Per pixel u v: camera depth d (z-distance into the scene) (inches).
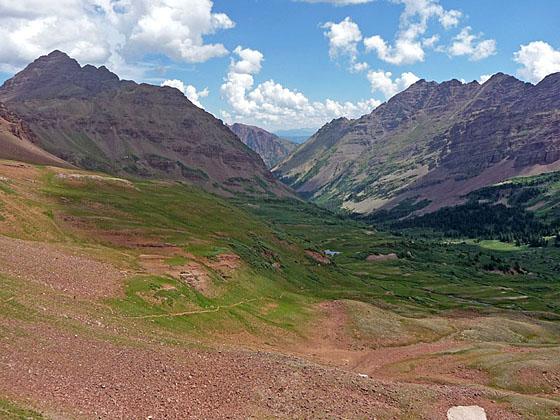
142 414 1391.5
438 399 2053.4
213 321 2920.8
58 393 1370.6
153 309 2704.2
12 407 1151.6
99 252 3508.9
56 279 2564.0
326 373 2037.4
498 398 2201.0
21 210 4254.4
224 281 3740.2
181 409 1481.3
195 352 2028.8
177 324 2628.0
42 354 1598.2
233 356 2063.2
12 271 2437.3
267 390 1734.7
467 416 1927.9
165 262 3639.3
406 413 1831.9
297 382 1859.0
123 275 2994.6
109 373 1603.1
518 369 2778.1
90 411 1317.7
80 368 1582.2
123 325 2210.9
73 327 1919.3
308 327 3553.2
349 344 3425.2
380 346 3489.2
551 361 2903.5
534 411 2103.8
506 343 3587.6
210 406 1542.8
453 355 3134.8
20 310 1900.8
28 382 1380.4
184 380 1695.4
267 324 3294.8
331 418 1611.7
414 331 3865.7
